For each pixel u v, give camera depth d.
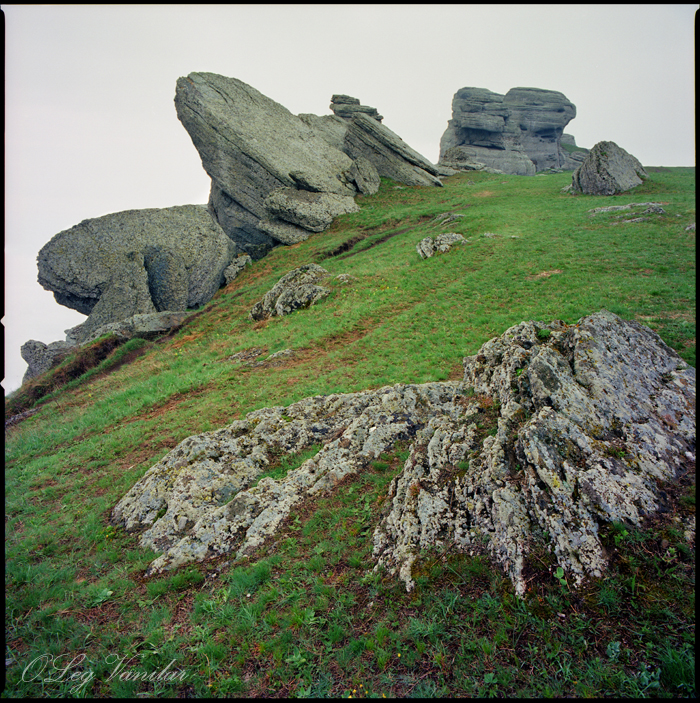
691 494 5.90
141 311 41.03
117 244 43.16
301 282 31.30
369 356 19.28
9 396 29.83
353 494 9.06
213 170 60.09
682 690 4.13
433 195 60.69
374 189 64.25
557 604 5.21
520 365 8.86
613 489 6.01
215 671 5.49
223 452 11.51
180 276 43.38
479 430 8.23
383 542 7.20
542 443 6.70
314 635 5.79
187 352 28.39
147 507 10.30
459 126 122.56
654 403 7.42
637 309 16.09
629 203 36.81
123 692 5.30
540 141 129.00
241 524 8.84
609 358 8.05
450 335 19.44
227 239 49.34
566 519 5.85
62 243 42.44
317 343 22.47
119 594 7.61
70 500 12.16
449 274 28.02
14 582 8.14
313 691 4.97
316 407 13.36
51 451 16.98
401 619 5.68
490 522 6.42
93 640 6.43
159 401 19.41
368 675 5.05
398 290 27.23
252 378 19.47
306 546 7.83
